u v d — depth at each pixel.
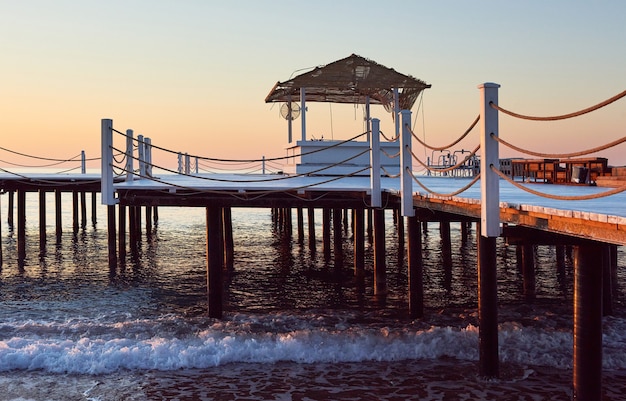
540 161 17.28
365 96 23.08
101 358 10.31
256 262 21.08
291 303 14.92
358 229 17.64
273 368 10.06
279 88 21.81
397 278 18.14
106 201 12.46
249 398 8.80
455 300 15.22
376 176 12.55
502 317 13.38
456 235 29.66
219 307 13.14
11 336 12.00
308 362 10.33
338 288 16.62
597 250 6.24
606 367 9.83
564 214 5.48
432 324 12.76
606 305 12.95
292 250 24.11
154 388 9.25
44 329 12.46
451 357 10.45
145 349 10.66
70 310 14.37
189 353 10.52
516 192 11.52
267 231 31.89
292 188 12.63
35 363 10.23
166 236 29.80
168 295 15.93
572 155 4.86
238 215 44.28
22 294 16.11
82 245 25.52
